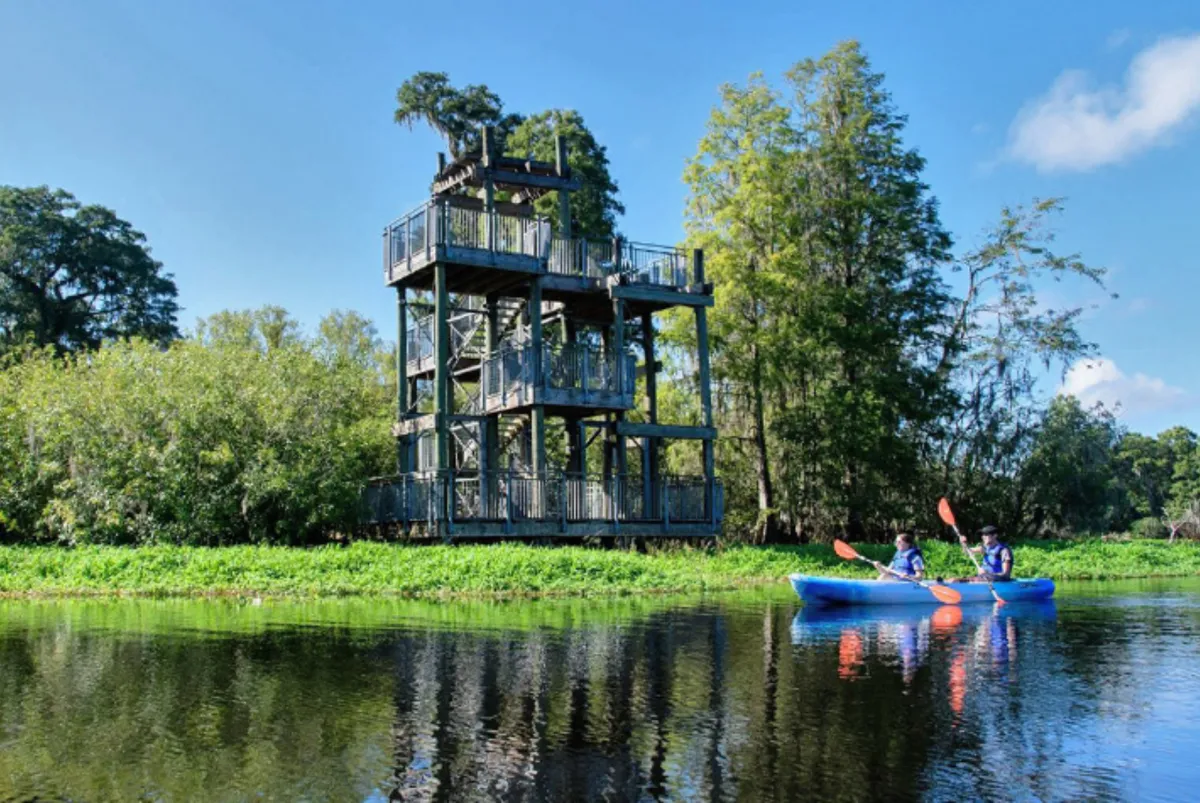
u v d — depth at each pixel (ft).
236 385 83.82
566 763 27.20
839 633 50.60
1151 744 29.30
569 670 39.27
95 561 68.13
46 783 25.32
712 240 117.91
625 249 92.07
